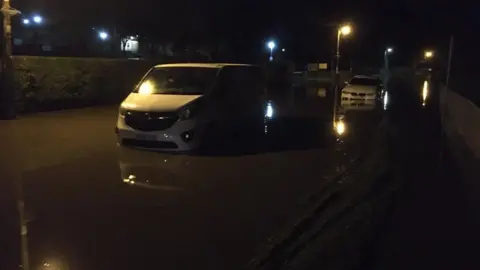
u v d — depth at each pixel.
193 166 10.29
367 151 12.40
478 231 6.45
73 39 37.66
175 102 11.21
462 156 12.01
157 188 8.49
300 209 7.39
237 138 12.95
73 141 12.87
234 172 9.83
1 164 10.08
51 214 6.98
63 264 5.34
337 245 5.86
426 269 5.25
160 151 11.66
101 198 7.84
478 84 33.56
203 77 12.12
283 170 10.07
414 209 7.43
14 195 7.90
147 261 5.46
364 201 7.80
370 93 28.75
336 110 23.09
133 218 6.88
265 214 7.14
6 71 16.72
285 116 20.06
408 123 18.61
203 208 7.41
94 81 22.17
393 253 5.67
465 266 5.34
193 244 5.97
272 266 5.31
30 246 5.81
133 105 11.35
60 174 9.34
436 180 9.38
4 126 15.27
